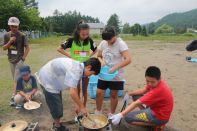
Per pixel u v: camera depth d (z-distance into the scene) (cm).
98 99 490
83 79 512
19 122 431
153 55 1620
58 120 434
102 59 490
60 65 382
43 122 501
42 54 1648
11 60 591
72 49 505
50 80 402
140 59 1412
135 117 436
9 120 509
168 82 821
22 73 556
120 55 461
